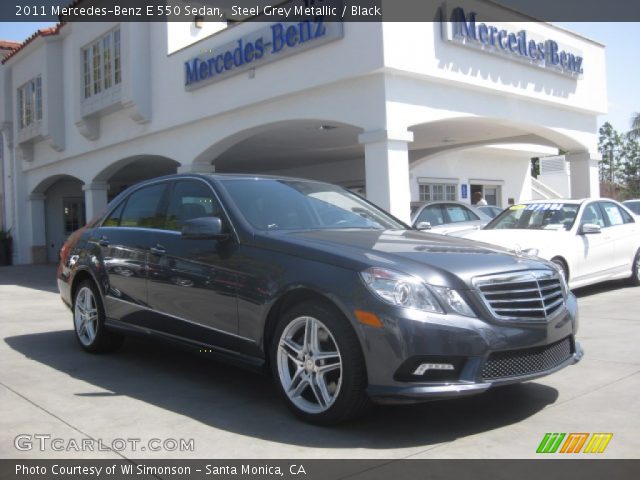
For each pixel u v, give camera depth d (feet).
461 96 37.58
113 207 21.29
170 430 13.41
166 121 46.70
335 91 34.91
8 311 32.22
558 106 45.75
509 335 12.84
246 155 61.98
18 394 16.25
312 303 13.42
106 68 52.01
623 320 24.90
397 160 33.06
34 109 65.31
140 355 20.77
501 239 29.48
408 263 13.20
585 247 30.48
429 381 12.37
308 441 12.69
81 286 21.47
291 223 16.49
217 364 19.43
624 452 12.03
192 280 16.31
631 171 189.16
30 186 72.28
